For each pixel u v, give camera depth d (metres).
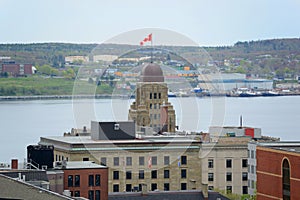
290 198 165.88
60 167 177.62
